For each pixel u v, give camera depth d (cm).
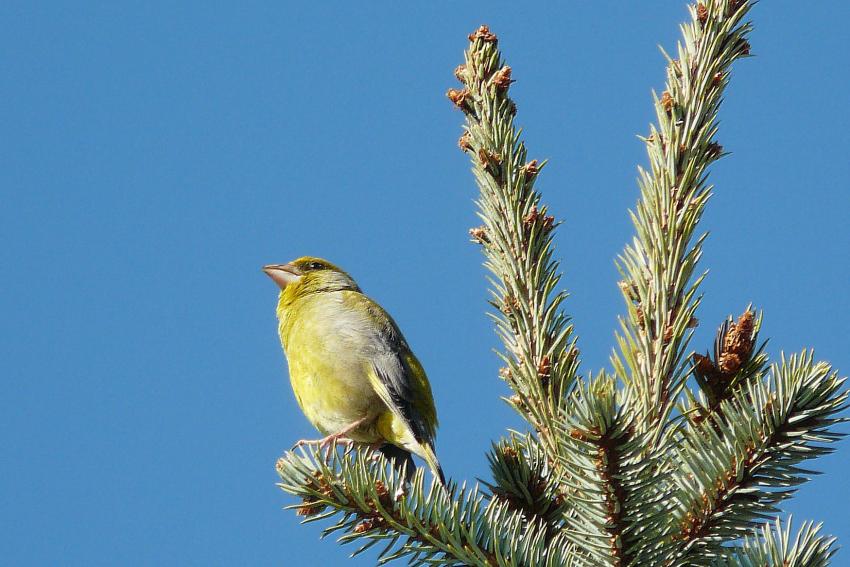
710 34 812
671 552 587
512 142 853
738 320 702
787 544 592
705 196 758
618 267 763
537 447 738
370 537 624
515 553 603
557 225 837
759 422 577
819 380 566
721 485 592
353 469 632
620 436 522
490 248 846
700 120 794
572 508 679
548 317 804
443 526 613
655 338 735
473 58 880
